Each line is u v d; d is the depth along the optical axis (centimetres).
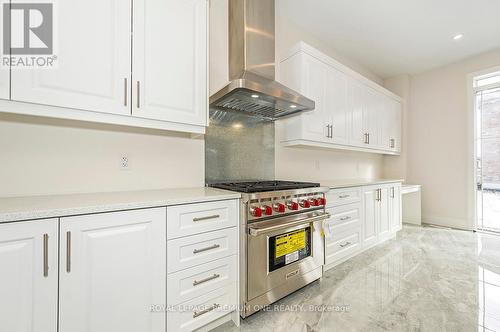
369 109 312
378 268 223
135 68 126
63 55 107
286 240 167
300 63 224
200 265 130
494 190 332
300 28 275
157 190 160
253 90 155
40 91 102
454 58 345
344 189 231
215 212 136
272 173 240
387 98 349
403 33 283
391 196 303
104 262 101
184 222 124
